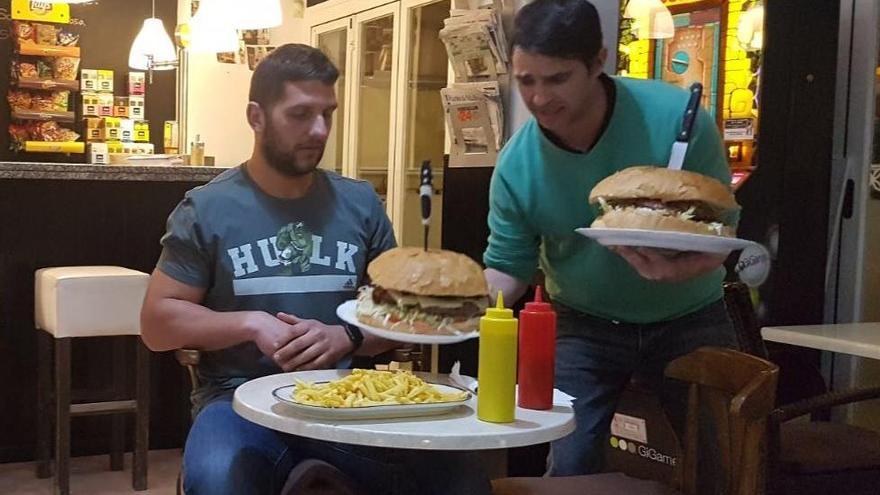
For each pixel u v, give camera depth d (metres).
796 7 2.61
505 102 3.57
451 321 1.55
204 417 1.74
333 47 5.17
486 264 2.17
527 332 1.54
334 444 1.66
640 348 2.13
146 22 5.50
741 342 2.39
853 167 2.86
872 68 2.84
